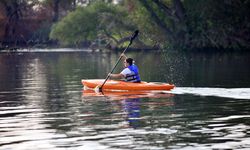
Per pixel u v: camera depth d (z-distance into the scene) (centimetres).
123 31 14862
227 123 3069
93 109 3634
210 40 13350
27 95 4459
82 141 2656
